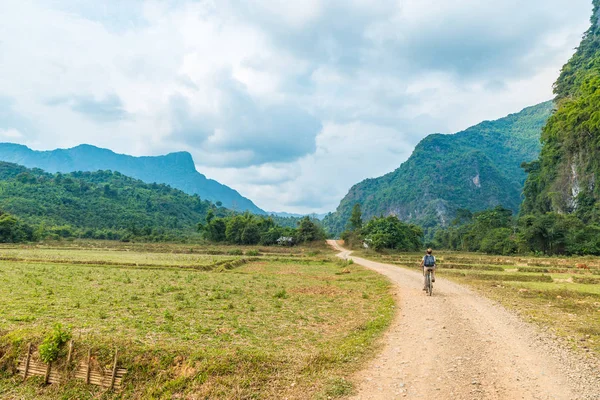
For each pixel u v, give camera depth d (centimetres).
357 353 977
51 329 1107
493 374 835
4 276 2506
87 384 926
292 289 2245
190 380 856
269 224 10888
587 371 854
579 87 9794
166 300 1791
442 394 738
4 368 1004
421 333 1171
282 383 812
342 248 9375
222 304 1716
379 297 1925
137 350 955
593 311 1546
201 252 6600
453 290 2117
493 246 7488
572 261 4700
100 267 3478
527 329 1226
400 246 8025
